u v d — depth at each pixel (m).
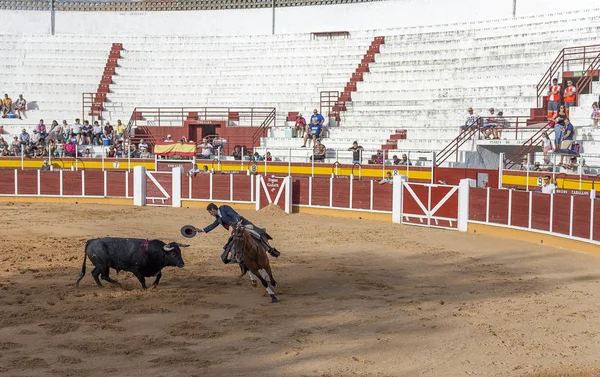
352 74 39.50
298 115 36.03
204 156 32.94
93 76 42.47
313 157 30.44
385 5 44.25
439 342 9.45
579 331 10.06
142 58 44.34
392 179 25.52
